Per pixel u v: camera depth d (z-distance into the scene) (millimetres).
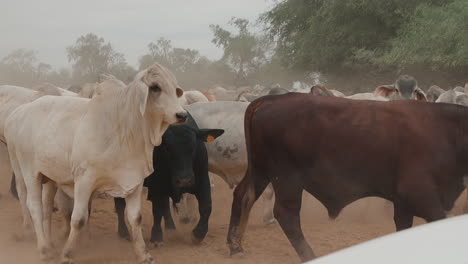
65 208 9742
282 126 8516
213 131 9586
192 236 9719
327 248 9594
